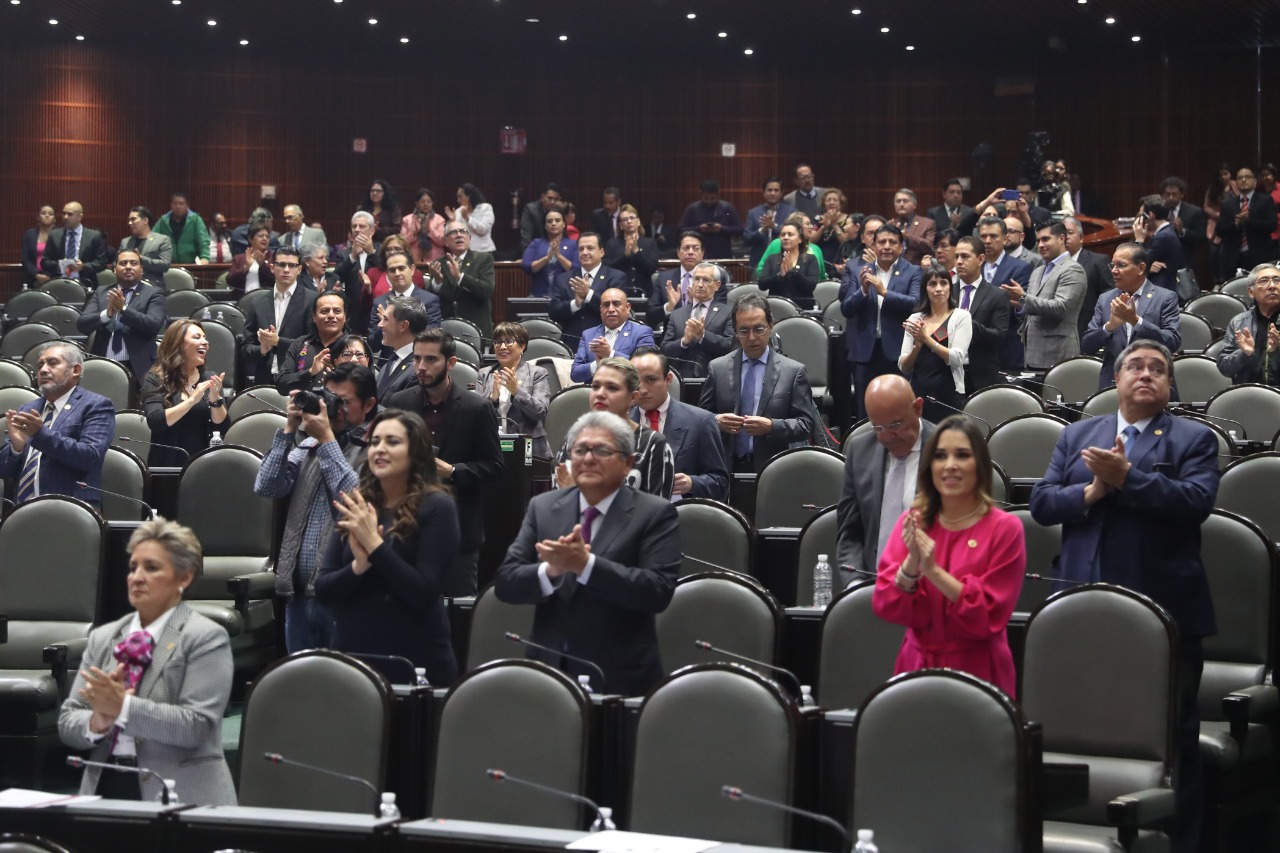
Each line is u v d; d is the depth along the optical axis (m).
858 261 11.58
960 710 4.33
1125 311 9.59
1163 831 5.21
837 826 4.11
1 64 22.23
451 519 5.64
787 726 4.54
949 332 9.70
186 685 5.02
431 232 18.77
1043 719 5.25
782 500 7.77
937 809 4.30
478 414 6.94
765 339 8.39
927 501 4.92
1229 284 13.85
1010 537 4.82
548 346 11.84
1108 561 5.62
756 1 20.58
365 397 6.70
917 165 24.06
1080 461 5.82
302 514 6.33
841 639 5.73
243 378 12.62
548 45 23.09
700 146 24.23
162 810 4.40
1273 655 6.10
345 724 5.00
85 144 22.66
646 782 4.62
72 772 6.77
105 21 21.45
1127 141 23.42
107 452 8.43
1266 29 22.05
